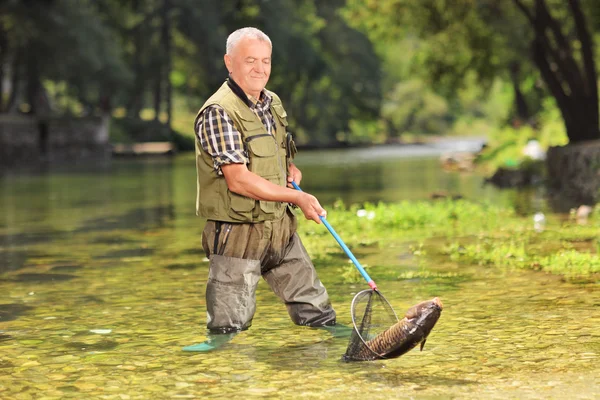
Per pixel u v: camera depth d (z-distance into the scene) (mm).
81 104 77812
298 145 79375
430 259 10297
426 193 21828
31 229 15180
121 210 18859
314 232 12914
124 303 8070
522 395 4941
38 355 6160
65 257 11391
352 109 92938
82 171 40375
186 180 31234
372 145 88875
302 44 72750
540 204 17422
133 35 73062
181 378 5480
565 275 8891
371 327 5949
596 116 24969
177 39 75250
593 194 17812
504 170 24922
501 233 12562
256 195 6340
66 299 8328
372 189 24016
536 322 6766
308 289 6836
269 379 5406
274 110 6648
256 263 6664
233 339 6457
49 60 56594
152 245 12516
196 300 8148
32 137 55719
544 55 26047
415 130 122750
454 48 30297
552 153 22828
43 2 55375
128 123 73312
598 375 5289
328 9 85188
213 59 72562
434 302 5703
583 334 6328
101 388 5316
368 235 12742
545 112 41156
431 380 5301
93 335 6750
